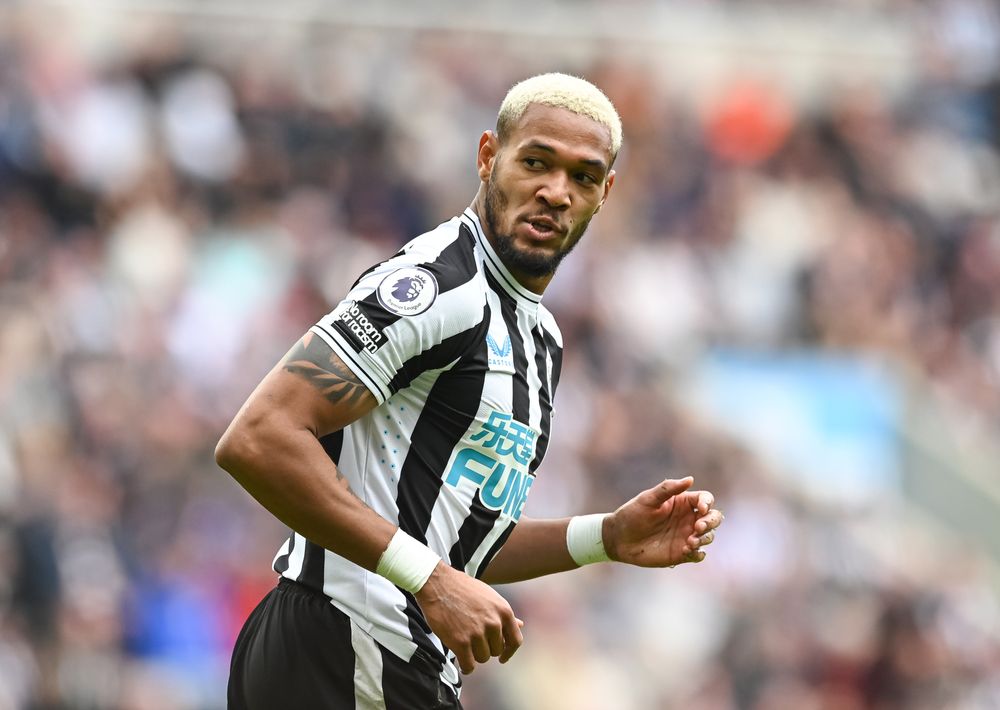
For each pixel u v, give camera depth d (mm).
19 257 42062
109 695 33406
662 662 38312
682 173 54781
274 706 12320
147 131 48938
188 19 52438
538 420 12883
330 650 12203
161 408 39094
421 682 12336
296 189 49406
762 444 46125
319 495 11250
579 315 46406
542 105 12406
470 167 52469
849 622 41188
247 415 11289
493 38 56031
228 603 35625
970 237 56688
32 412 37281
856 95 59312
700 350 48844
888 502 46375
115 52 50938
